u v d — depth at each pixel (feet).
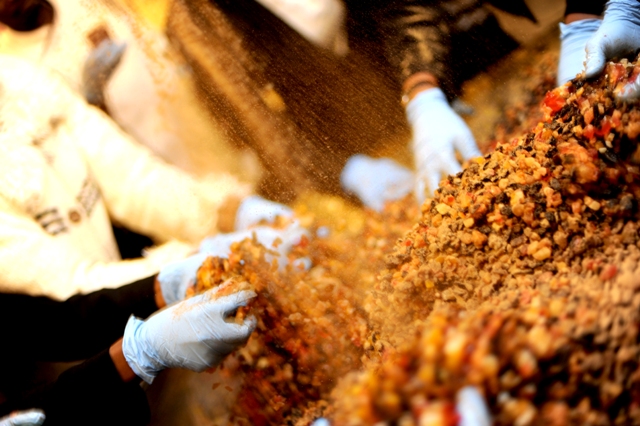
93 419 2.97
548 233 2.63
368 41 4.10
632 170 2.51
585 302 2.27
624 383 2.13
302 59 4.12
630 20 3.20
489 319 2.25
